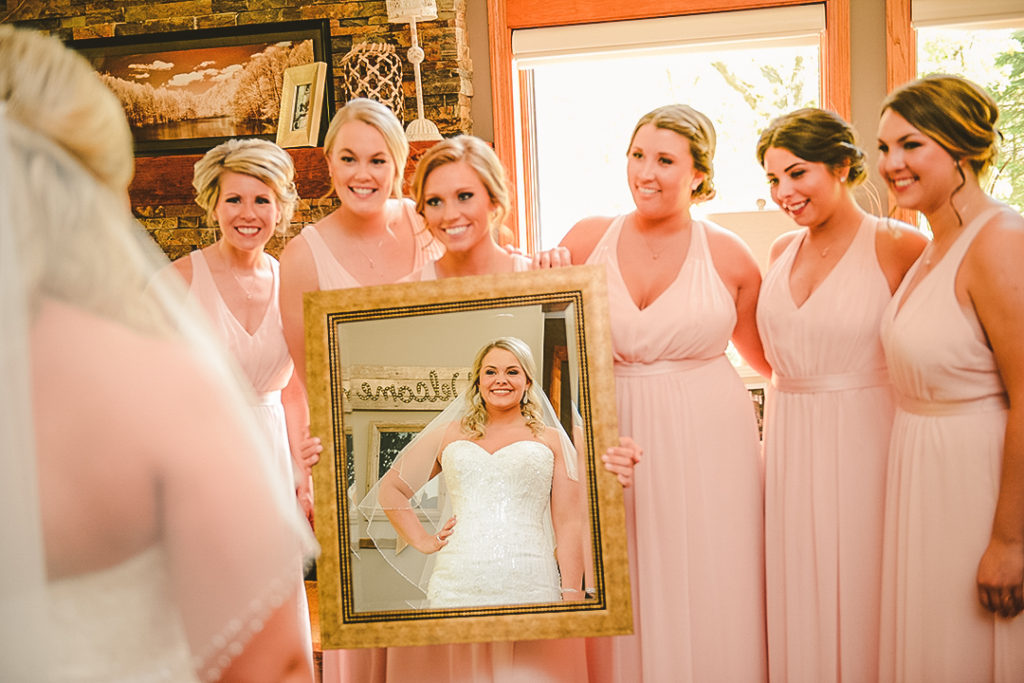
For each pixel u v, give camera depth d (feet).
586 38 13.10
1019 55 12.14
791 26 12.52
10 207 2.64
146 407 2.69
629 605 5.88
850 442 6.91
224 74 13.57
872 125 12.40
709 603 7.25
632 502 7.32
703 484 7.22
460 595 5.94
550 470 5.98
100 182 2.92
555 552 5.93
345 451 6.09
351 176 7.14
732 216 9.72
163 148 13.84
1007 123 12.24
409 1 12.19
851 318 6.84
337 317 6.12
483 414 6.04
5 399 2.53
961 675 6.17
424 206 6.70
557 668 6.55
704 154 7.09
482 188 6.64
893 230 6.96
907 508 6.42
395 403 6.08
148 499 2.71
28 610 2.52
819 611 7.06
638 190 7.14
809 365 7.03
